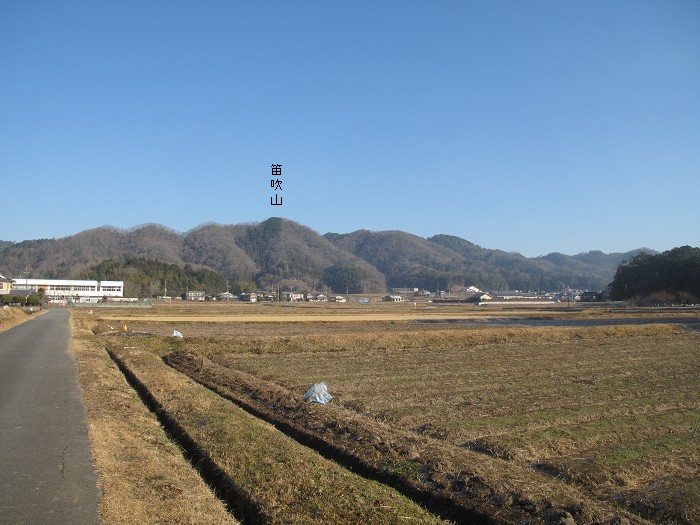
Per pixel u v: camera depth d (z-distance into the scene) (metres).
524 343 43.09
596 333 48.91
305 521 8.37
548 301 170.25
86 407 15.02
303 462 11.07
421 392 21.16
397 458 11.93
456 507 9.78
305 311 100.56
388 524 8.26
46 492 8.52
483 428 15.30
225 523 8.26
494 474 10.73
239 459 11.34
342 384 23.06
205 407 16.09
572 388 22.03
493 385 22.88
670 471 11.91
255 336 41.72
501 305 154.25
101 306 112.25
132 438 12.50
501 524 9.05
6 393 16.83
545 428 15.35
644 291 129.88
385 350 37.88
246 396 19.91
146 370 24.05
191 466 11.62
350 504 8.95
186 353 33.53
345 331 51.81
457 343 42.09
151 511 8.14
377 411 17.66
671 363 30.23
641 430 14.97
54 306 113.25
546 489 10.05
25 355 26.89
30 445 11.09
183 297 184.38
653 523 9.32
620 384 23.12
